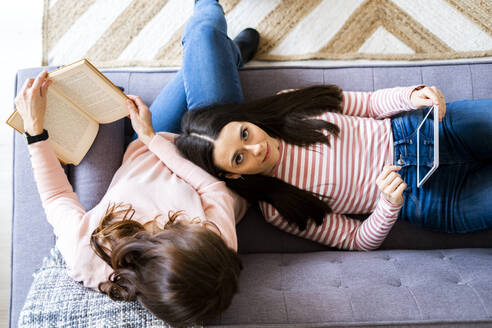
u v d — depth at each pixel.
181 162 0.98
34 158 0.88
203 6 1.21
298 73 1.24
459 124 1.02
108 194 0.89
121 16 1.49
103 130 1.03
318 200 1.03
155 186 0.90
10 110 1.51
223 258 0.71
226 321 0.77
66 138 0.95
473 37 1.40
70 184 0.97
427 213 1.03
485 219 0.99
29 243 1.02
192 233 0.71
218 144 0.92
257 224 1.15
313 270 0.93
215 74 1.08
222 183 0.97
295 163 1.04
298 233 1.10
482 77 1.18
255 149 0.91
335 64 1.44
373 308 0.78
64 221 0.83
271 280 0.90
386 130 1.06
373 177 1.04
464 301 0.79
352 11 1.44
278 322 0.77
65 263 0.86
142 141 1.01
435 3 1.42
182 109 1.13
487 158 1.02
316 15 1.45
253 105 1.05
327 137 1.03
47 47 1.49
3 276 1.42
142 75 1.24
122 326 0.72
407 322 0.76
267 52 1.45
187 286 0.65
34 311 0.75
